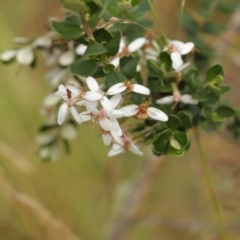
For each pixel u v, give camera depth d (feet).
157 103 1.27
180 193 2.33
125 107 1.20
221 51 1.80
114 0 1.29
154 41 1.35
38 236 2.17
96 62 1.18
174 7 2.27
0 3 2.60
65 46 1.44
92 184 2.41
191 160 1.92
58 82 1.46
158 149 1.24
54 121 1.57
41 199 2.28
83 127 2.39
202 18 1.58
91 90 1.16
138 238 2.45
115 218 2.17
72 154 2.40
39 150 1.62
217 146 2.17
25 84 2.40
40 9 2.64
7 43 2.45
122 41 1.32
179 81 1.30
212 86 1.30
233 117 1.49
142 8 1.32
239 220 1.97
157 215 2.26
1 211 2.16
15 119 2.35
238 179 1.72
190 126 1.34
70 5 1.14
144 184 2.10
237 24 1.80
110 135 1.17
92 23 1.17
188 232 2.45
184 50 1.27
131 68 1.19
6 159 2.15
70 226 2.38
